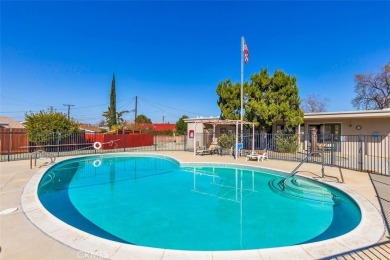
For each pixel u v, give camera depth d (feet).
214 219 21.50
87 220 21.29
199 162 49.39
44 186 33.53
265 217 21.98
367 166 41.37
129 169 48.32
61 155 59.52
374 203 21.33
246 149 71.51
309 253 12.70
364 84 114.83
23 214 18.10
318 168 40.55
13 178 31.04
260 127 69.41
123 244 13.51
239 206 25.03
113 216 22.24
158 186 33.96
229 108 74.79
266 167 42.01
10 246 13.25
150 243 17.06
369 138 57.62
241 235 18.25
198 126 82.94
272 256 12.36
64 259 11.89
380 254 12.64
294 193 28.86
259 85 65.98
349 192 24.94
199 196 28.76
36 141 65.57
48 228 15.64
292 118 60.90
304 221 20.93
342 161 48.75
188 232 18.85
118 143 89.20
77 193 30.25
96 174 43.06
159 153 67.77
